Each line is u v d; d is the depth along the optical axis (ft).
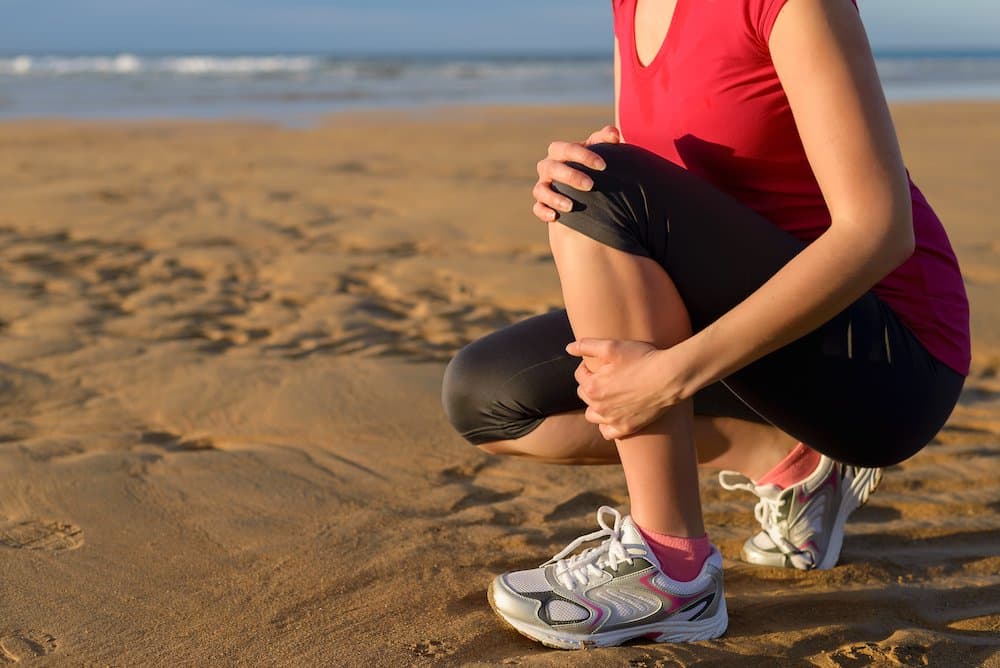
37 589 5.54
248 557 5.98
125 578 5.70
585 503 6.98
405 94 80.18
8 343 10.73
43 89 82.43
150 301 12.87
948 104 62.95
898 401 4.95
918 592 5.59
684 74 4.79
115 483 7.11
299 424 8.41
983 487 7.18
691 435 4.97
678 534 4.99
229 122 46.98
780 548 5.85
